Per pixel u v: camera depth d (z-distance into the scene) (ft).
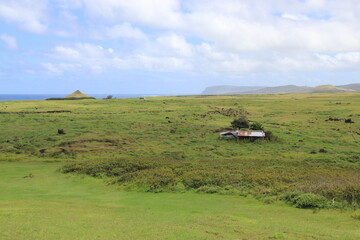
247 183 81.66
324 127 243.40
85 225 46.11
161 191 79.87
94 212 56.85
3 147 161.27
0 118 240.94
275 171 98.73
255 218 54.19
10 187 84.84
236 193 75.51
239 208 62.64
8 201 65.51
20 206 59.72
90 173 103.40
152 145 177.37
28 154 150.20
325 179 82.07
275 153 159.63
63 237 39.65
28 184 89.76
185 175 90.22
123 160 121.19
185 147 174.19
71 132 200.23
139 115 283.59
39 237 39.09
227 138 195.31
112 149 164.86
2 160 137.49
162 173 93.86
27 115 261.24
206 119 272.31
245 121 223.92
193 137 200.23
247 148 172.65
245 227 46.60
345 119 276.21
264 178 84.43
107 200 70.74
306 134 213.66
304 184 75.61
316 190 68.13
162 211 59.47
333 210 59.16
